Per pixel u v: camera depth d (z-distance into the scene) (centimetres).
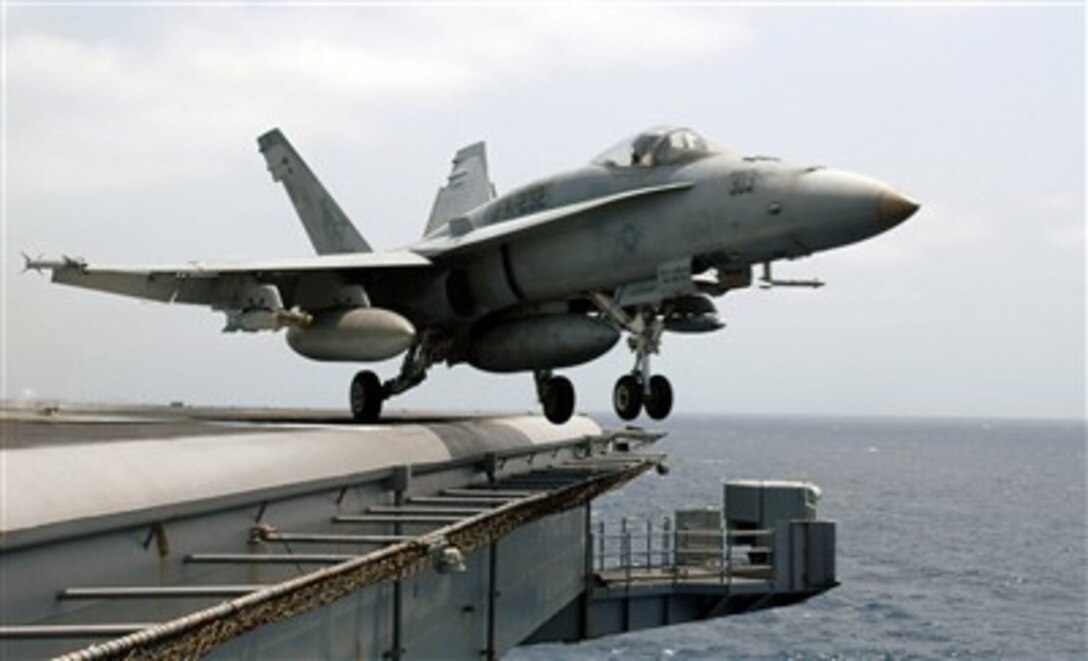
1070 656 5231
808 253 1731
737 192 1738
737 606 2844
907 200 1630
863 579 7594
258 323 1892
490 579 1677
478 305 2103
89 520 752
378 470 1351
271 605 680
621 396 1964
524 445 2027
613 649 5409
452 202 3181
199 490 920
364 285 2195
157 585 870
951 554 9031
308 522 1178
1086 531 11006
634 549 6394
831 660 5144
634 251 1859
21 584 710
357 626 1165
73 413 2308
